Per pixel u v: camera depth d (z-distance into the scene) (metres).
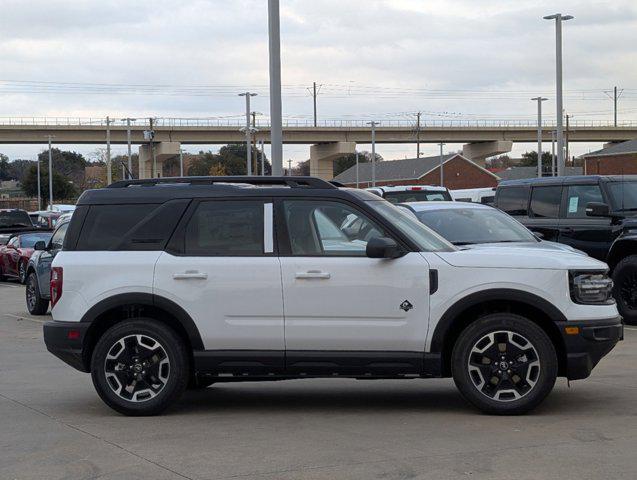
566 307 7.43
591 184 14.66
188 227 7.88
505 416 7.56
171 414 8.00
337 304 7.58
